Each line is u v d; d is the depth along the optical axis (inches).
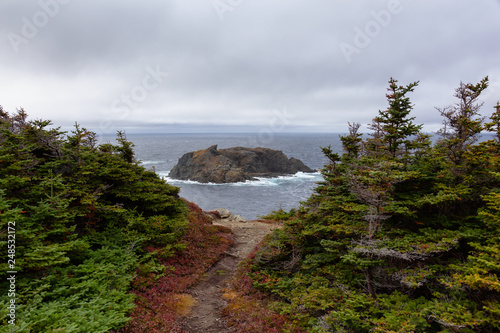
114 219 578.6
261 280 576.7
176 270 590.9
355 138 641.0
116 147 695.1
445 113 475.8
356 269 434.3
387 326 289.3
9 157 401.7
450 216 448.5
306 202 609.6
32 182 482.6
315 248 552.4
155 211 666.2
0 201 317.4
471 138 454.9
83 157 569.6
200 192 3292.3
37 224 371.6
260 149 4633.4
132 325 362.0
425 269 365.4
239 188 3528.5
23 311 273.4
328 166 629.0
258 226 1235.9
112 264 449.7
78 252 435.8
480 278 265.4
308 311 411.8
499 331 277.7
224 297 534.6
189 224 850.1
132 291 446.3
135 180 665.0
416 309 324.5
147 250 583.2
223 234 986.1
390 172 406.3
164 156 6476.4
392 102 529.7
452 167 461.4
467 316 267.6
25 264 309.1
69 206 483.2
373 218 394.0
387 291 403.9
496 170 404.8
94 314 311.7
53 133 557.9
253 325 418.6
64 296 335.0
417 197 438.0
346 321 327.6
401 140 522.9
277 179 4092.0
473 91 452.8
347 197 501.4
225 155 4352.9
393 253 337.1
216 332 412.8
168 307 449.1
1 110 581.6
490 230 378.0
